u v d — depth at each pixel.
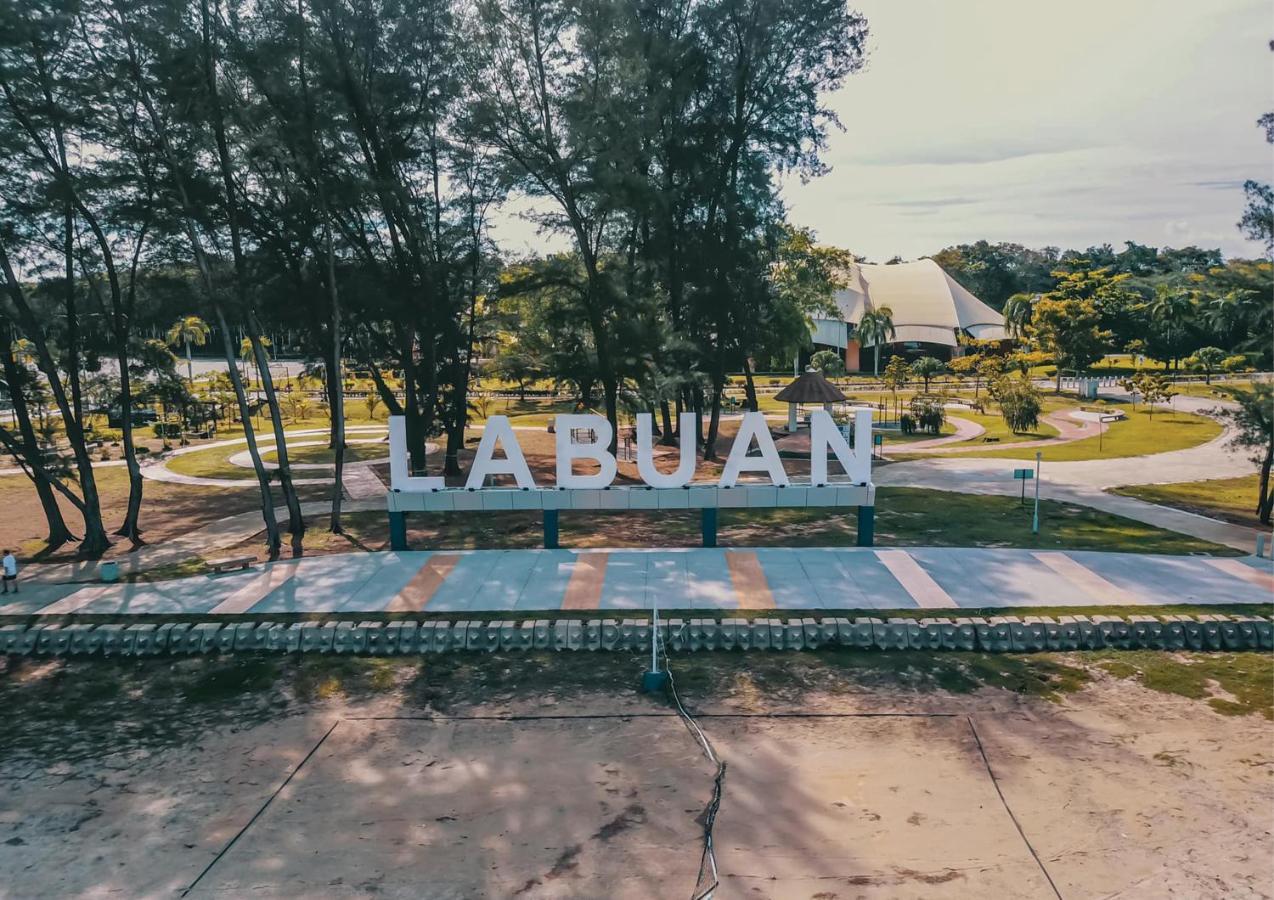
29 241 27.94
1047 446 49.47
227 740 17.11
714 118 40.44
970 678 18.95
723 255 40.91
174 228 29.31
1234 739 16.28
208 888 12.69
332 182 31.78
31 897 12.55
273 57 28.09
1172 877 12.52
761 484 26.67
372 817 14.39
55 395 28.67
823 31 38.50
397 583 24.41
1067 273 117.56
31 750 16.86
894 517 31.08
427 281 38.56
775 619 20.92
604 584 23.84
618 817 14.26
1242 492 34.94
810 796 14.72
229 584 24.81
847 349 120.25
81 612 22.83
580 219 40.06
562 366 40.09
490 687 19.09
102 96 26.50
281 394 83.81
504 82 37.09
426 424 41.72
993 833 13.62
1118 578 23.42
